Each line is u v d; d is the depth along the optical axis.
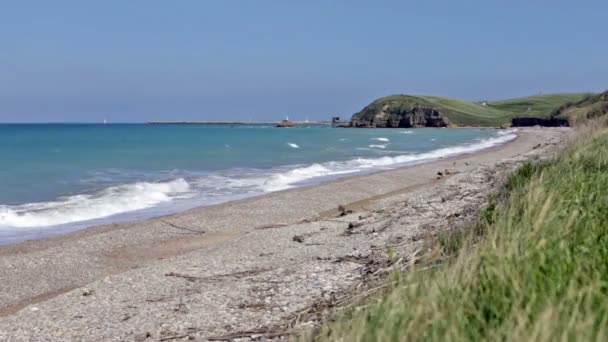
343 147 66.00
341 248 12.09
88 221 19.27
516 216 7.20
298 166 39.59
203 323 7.64
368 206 21.30
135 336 7.50
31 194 24.59
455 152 56.75
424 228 12.48
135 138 91.06
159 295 9.79
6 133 116.12
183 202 23.45
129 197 23.97
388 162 44.06
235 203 21.78
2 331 8.38
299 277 9.37
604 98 132.75
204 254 13.47
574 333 3.60
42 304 9.84
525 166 16.09
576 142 24.05
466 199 17.08
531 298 4.16
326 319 6.52
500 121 193.00
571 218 6.01
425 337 4.00
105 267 13.38
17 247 15.03
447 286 4.71
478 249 5.83
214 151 56.97
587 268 4.83
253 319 7.52
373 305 5.39
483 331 4.02
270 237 15.08
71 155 50.00
